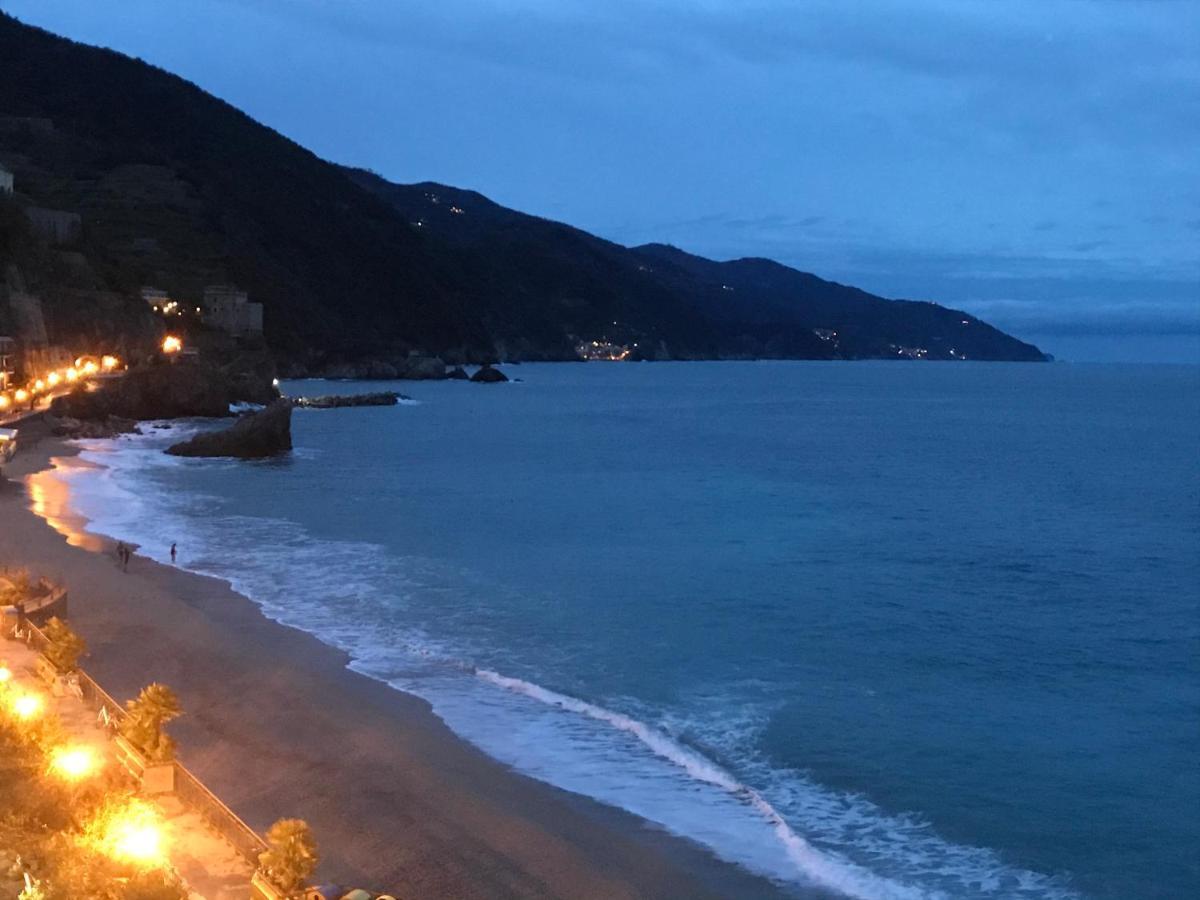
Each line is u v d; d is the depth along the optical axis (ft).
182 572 138.10
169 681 90.99
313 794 71.00
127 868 49.21
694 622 122.93
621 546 171.12
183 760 75.05
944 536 188.96
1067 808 75.41
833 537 184.85
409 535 174.91
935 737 88.38
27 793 55.36
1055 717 94.68
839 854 67.46
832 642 116.37
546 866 63.05
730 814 71.87
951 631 123.24
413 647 107.86
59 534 155.53
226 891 49.90
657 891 61.26
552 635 115.14
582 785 75.46
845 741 86.58
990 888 64.03
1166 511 224.33
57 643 75.97
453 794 71.87
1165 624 128.57
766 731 88.22
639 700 94.73
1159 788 79.20
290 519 186.70
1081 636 122.52
